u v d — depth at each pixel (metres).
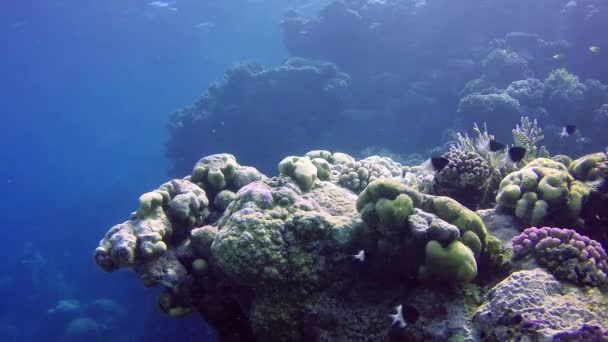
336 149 16.80
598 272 2.86
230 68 18.62
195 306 3.98
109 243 3.77
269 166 16.83
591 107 13.32
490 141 4.40
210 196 4.79
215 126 17.81
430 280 3.13
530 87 13.64
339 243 3.34
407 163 14.56
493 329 2.67
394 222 3.14
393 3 18.33
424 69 17.56
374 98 17.88
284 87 16.84
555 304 2.62
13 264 29.95
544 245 3.12
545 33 16.59
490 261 3.33
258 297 3.46
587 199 3.69
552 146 12.39
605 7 15.28
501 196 3.85
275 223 3.46
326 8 18.92
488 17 17.14
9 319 23.88
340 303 3.34
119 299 22.00
